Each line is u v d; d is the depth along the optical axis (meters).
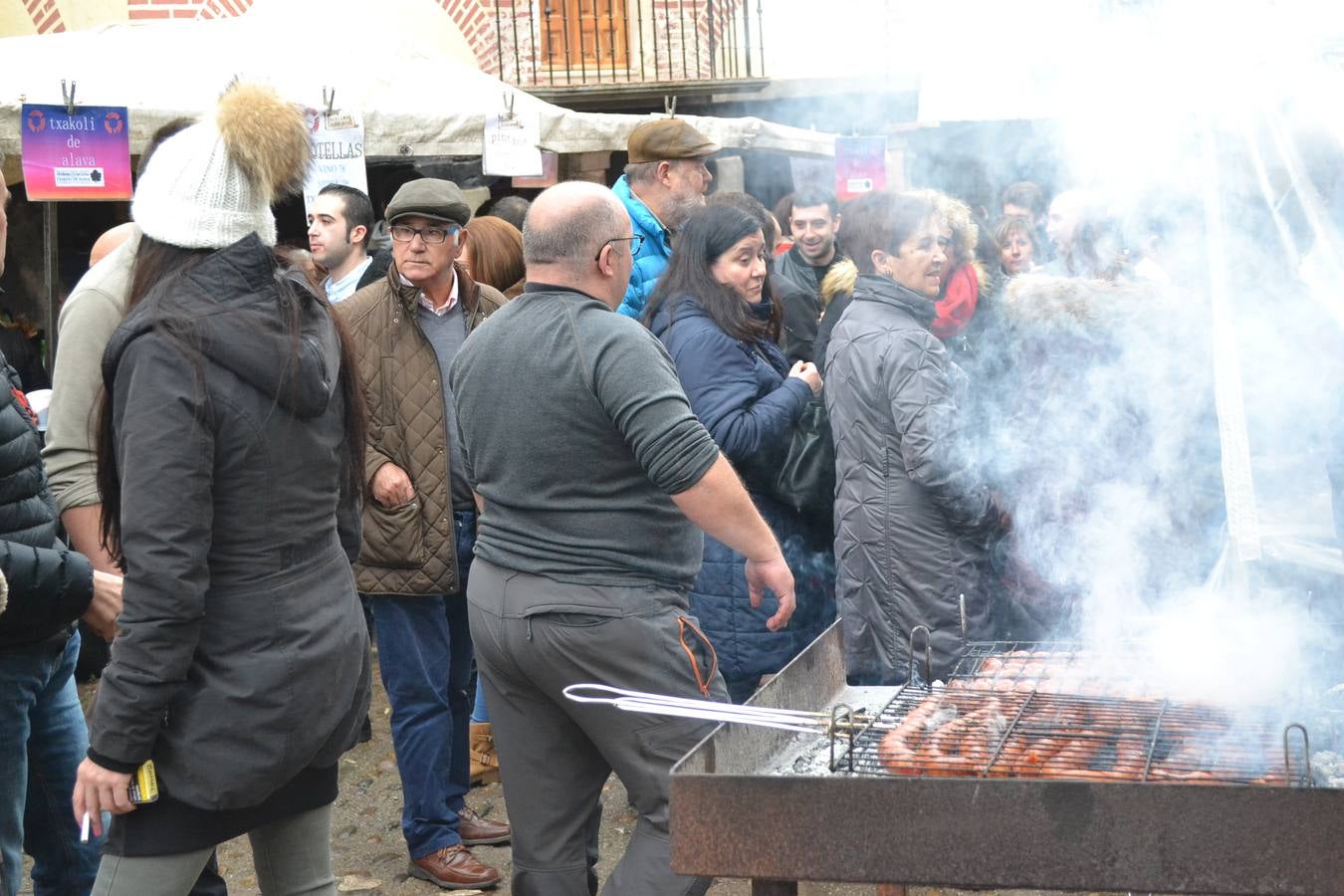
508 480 2.61
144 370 2.17
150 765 2.25
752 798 1.99
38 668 2.57
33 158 4.32
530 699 2.69
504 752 2.74
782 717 2.26
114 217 7.80
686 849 2.02
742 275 3.63
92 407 2.83
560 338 2.55
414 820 3.68
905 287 3.53
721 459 2.53
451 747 3.85
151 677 2.17
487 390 2.62
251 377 2.22
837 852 1.97
